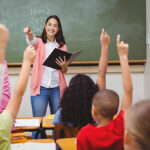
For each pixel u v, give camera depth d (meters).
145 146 0.58
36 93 3.06
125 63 1.25
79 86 1.58
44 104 3.08
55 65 2.84
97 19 3.83
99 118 1.32
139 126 0.59
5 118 0.94
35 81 3.05
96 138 1.26
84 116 1.57
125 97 1.27
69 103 1.58
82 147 1.29
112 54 3.85
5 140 0.95
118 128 1.26
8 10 3.86
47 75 3.06
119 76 3.91
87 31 3.84
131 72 3.91
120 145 1.26
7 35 0.88
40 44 3.05
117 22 3.82
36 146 1.71
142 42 3.82
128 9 3.80
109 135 1.25
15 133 1.94
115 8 3.81
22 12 3.85
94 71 3.87
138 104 0.64
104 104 1.27
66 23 3.85
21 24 3.86
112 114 1.30
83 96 1.56
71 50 3.87
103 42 1.69
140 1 3.79
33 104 3.10
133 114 0.62
